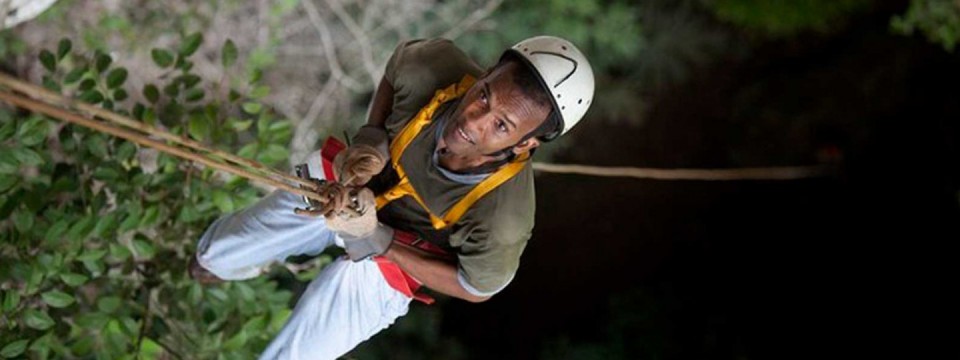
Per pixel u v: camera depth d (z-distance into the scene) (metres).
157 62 4.98
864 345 11.81
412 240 3.74
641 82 11.13
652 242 12.67
